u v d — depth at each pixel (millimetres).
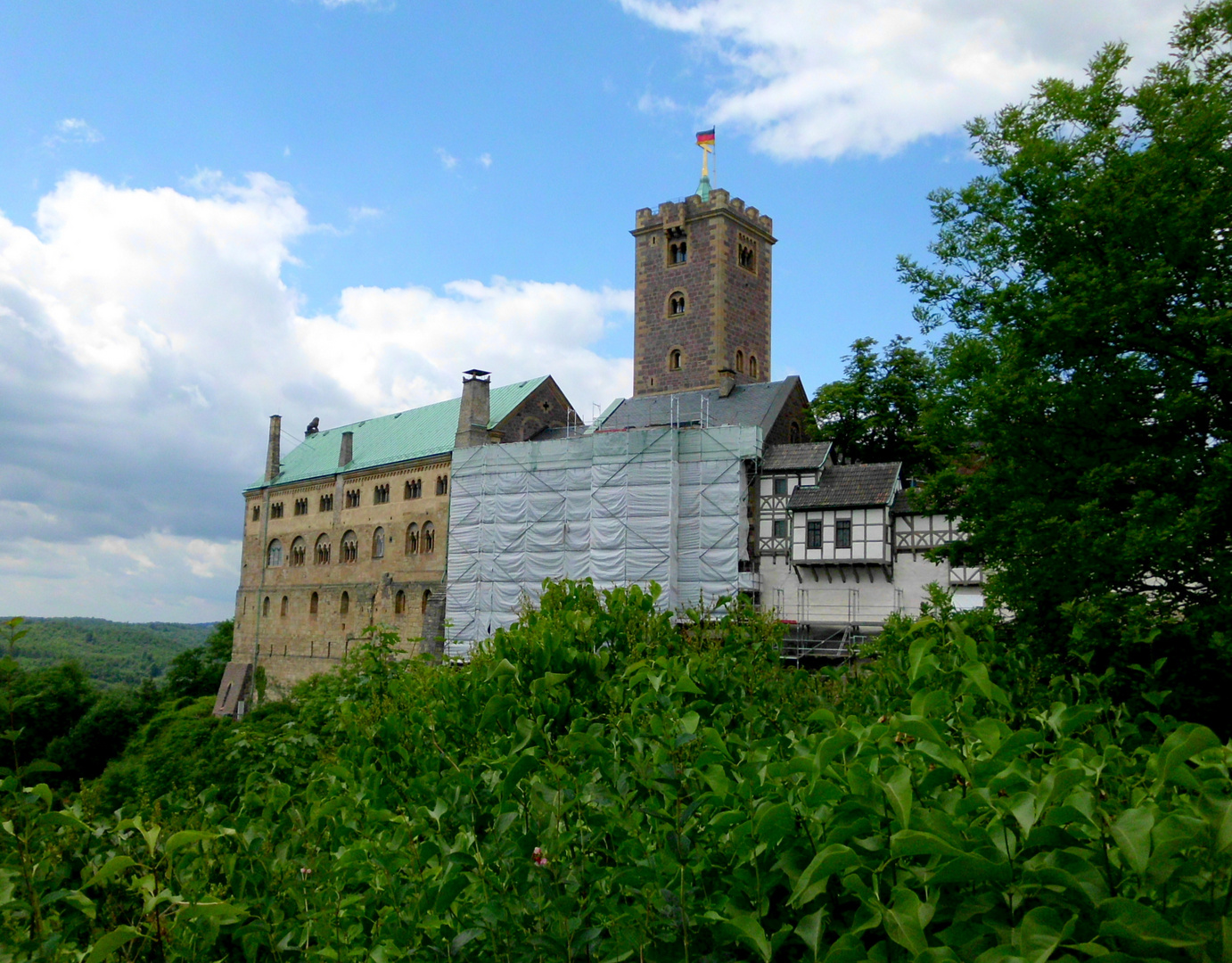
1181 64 20594
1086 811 4586
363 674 14438
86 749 65750
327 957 6477
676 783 6258
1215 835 4359
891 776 5078
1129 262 19125
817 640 45469
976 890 4852
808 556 48219
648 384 79188
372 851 7039
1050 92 22109
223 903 5992
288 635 78375
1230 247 18672
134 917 6613
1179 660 17703
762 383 62750
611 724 8719
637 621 12086
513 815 6461
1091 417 20094
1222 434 18750
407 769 9414
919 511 23969
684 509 52562
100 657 164750
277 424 85750
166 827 7453
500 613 58500
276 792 8633
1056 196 20719
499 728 9508
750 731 8680
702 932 5598
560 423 70688
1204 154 18688
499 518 59375
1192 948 4121
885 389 57906
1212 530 18516
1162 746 5285
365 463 72750
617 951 5336
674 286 78375
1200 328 18734
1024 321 20672
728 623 12047
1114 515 18500
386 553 68562
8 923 6137
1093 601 17188
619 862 6145
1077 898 4570
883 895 5117
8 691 6699
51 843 6867
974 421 21469
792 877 5141
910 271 23906
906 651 10797
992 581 20422
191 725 38625
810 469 50125
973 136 23016
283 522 81375
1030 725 8305
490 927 5742
